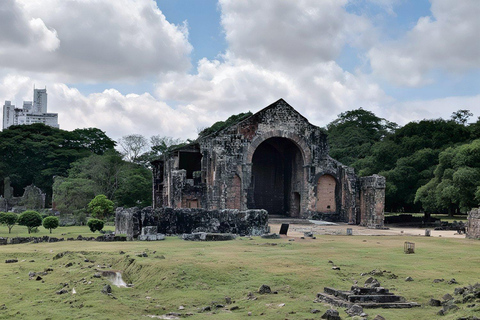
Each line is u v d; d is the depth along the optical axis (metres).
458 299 15.02
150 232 30.81
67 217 63.34
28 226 44.62
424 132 64.50
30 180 97.44
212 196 51.56
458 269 19.80
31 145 94.56
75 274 20.23
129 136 92.06
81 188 69.44
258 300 16.22
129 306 15.98
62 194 69.50
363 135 88.69
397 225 55.62
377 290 15.76
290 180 59.03
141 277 19.61
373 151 67.06
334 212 54.16
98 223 44.12
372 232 40.97
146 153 92.31
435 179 52.84
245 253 23.50
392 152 63.41
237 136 52.59
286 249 25.52
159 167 68.19
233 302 16.48
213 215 33.81
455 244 29.33
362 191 50.38
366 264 20.80
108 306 15.77
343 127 97.44
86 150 99.38
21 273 21.38
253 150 53.06
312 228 43.22
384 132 95.94
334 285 17.50
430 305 15.19
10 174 94.12
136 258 21.88
